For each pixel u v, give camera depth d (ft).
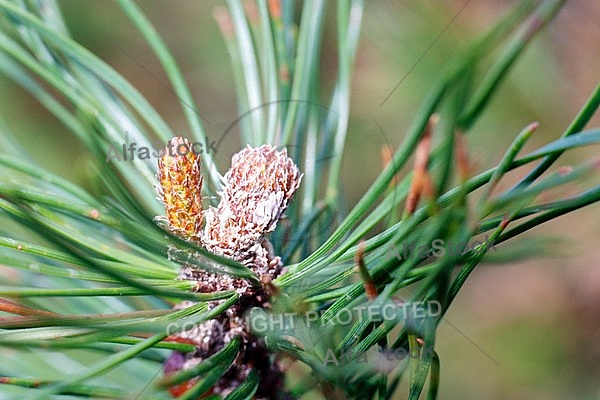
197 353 0.63
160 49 0.71
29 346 0.55
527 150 0.94
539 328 1.04
